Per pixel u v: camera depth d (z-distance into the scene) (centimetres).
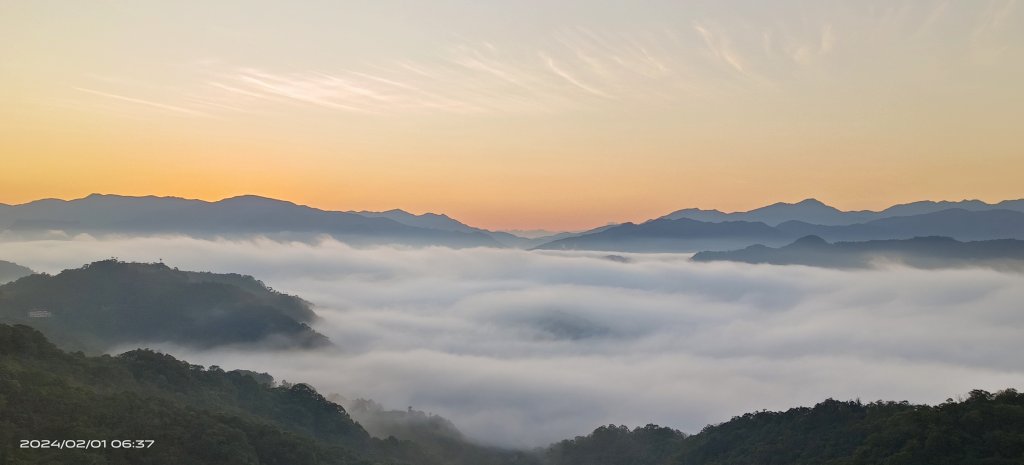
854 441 7500
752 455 8425
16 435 5666
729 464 8550
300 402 10356
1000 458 5884
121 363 8594
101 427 6153
